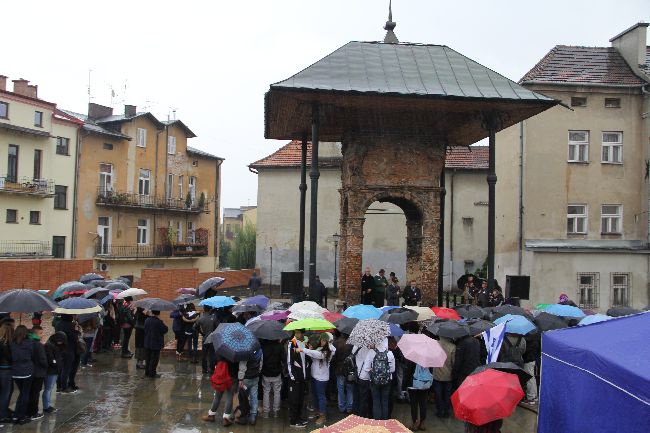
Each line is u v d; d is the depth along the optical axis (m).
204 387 14.58
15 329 11.29
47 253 44.03
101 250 49.75
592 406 7.08
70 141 46.50
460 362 11.78
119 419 11.88
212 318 15.47
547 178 32.41
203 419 11.87
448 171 43.50
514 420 12.45
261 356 11.94
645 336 7.35
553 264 31.20
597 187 32.69
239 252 58.28
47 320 25.64
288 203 45.41
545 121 32.53
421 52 21.78
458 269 43.06
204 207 59.91
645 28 33.22
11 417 11.52
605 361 6.86
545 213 32.34
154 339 15.45
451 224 43.28
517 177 32.88
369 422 6.48
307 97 18.98
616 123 32.81
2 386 11.18
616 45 35.00
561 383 7.89
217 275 42.81
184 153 58.41
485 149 45.25
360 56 21.02
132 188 52.25
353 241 22.27
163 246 54.56
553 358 8.13
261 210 45.69
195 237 58.84
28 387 11.36
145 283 35.22
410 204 24.44
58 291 17.80
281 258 45.25
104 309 18.62
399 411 12.94
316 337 11.77
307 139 25.44
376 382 10.80
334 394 13.84
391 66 20.66
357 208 22.28
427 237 22.39
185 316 17.73
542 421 8.35
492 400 7.30
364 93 18.64
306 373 11.56
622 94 32.81
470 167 43.34
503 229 34.91
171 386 14.64
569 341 7.83
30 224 43.34
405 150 22.52
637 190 32.81
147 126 53.72
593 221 32.62
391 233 44.09
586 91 32.59
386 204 44.12
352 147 22.39
